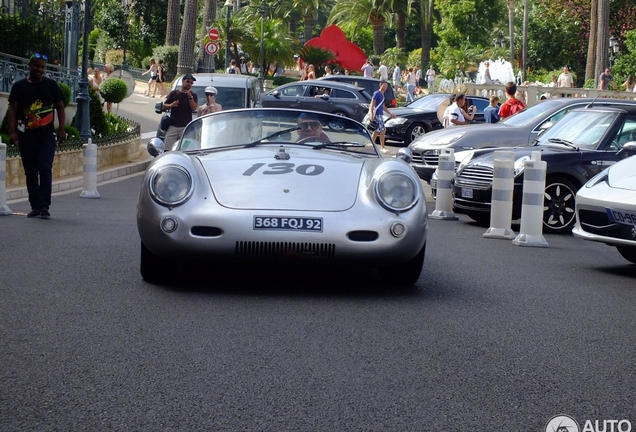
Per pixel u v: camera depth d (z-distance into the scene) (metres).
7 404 4.12
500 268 8.30
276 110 7.96
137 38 61.50
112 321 5.73
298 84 29.67
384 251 6.43
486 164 11.88
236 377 4.58
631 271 8.60
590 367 4.95
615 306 6.69
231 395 4.29
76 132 19.20
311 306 6.29
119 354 4.96
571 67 71.12
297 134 7.79
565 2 69.75
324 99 29.05
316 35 97.94
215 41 38.19
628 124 12.23
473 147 14.84
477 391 4.45
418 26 91.75
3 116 17.39
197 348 5.11
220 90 20.86
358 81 31.86
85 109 19.31
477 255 9.12
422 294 6.85
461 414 4.11
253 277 7.34
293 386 4.45
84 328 5.54
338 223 6.36
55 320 5.73
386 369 4.79
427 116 26.14
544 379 4.69
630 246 8.59
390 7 58.75
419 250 6.71
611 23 61.59
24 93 11.19
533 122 14.93
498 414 4.12
